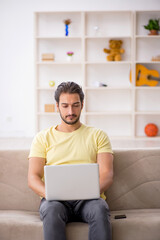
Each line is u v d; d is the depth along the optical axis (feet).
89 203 5.38
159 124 18.85
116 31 18.49
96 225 5.13
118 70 18.71
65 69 18.83
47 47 18.63
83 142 6.20
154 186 6.53
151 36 17.54
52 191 5.36
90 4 18.30
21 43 18.52
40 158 6.15
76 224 5.47
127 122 18.98
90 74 18.78
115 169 6.59
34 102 18.76
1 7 18.33
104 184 5.80
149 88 17.92
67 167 5.36
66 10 18.28
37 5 18.35
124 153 6.71
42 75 18.84
